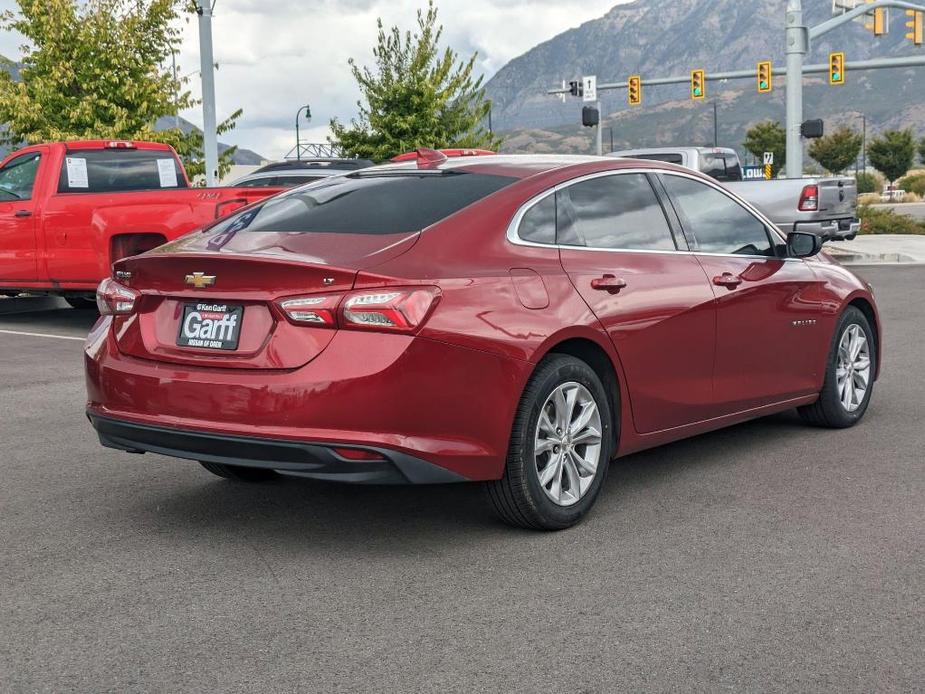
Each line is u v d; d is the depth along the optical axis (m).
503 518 4.76
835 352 6.71
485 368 4.38
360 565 4.35
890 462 6.00
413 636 3.62
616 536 4.71
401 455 4.19
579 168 5.25
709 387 5.64
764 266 6.07
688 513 5.05
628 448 5.23
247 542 4.66
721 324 5.67
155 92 20.64
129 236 11.45
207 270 4.42
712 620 3.74
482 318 4.40
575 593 4.01
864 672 3.32
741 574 4.20
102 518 5.02
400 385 4.17
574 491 4.83
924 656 3.43
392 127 26.88
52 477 5.77
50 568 4.33
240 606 3.91
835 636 3.59
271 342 4.27
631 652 3.47
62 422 7.18
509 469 4.58
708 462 6.06
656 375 5.27
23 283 12.05
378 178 5.22
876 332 7.12
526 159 5.36
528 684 3.25
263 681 3.29
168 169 12.90
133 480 5.71
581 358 5.02
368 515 5.06
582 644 3.54
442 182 5.00
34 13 19.81
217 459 4.38
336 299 4.19
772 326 6.09
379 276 4.21
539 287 4.70
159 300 4.64
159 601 3.96
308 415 4.16
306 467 4.20
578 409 4.87
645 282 5.23
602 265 5.07
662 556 4.43
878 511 5.05
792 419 7.21
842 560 4.36
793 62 27.17
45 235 11.79
